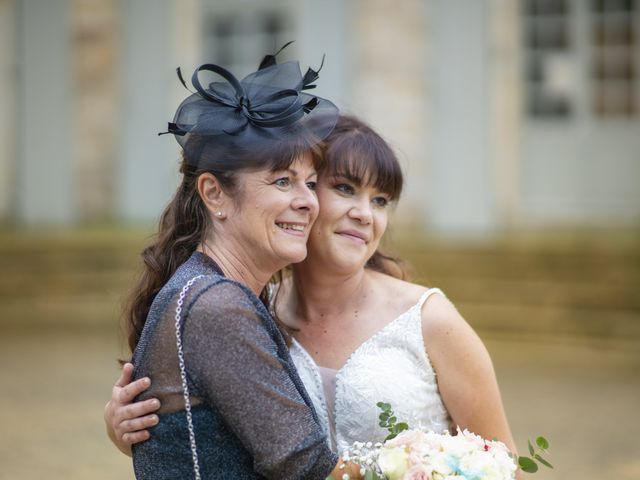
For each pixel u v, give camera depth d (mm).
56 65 23672
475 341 5195
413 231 20422
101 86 23516
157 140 23359
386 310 5328
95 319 19750
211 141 4539
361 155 5086
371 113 20672
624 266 17641
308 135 4648
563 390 14141
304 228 4703
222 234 4664
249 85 4711
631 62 21625
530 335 17281
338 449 5211
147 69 23391
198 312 4270
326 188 5156
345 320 5375
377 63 20641
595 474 10094
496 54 20797
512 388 14289
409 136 20594
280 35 22641
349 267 5188
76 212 23734
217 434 4320
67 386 14359
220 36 23328
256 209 4551
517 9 21578
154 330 4398
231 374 4223
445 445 4496
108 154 23562
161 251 4797
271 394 4258
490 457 4414
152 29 23328
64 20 23562
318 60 21844
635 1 21422
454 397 5168
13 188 24000
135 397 4457
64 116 23688
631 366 15750
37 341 17984
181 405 4309
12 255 20609
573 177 22109
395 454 4422
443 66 20922
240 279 4664
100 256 20766
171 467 4340
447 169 21016
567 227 21547
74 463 10578
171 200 4887
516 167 21625
